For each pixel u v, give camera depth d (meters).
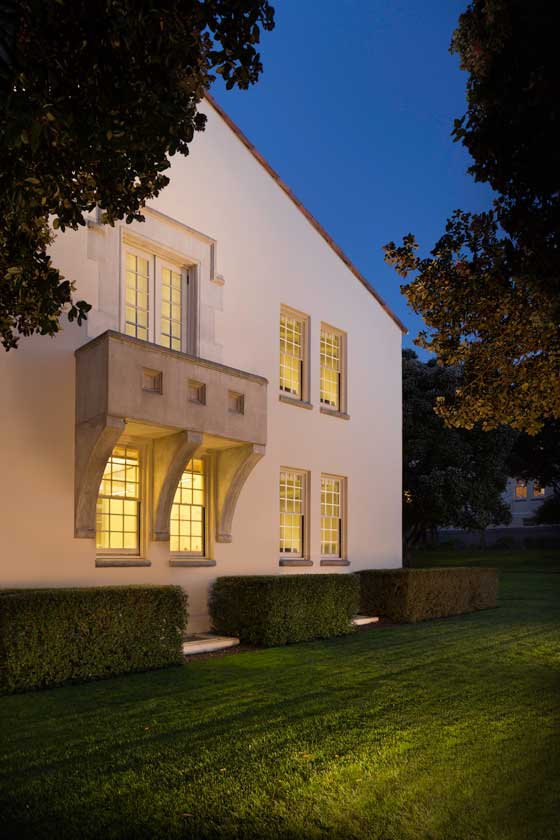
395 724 6.87
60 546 9.94
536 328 8.76
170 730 6.54
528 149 7.03
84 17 4.85
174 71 5.34
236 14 5.39
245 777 5.39
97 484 10.22
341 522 16.64
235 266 13.61
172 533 12.17
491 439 25.94
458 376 25.23
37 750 5.90
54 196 5.70
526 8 6.39
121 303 11.30
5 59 4.75
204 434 11.26
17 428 9.58
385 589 15.31
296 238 15.51
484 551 43.16
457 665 10.00
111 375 9.71
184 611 9.95
